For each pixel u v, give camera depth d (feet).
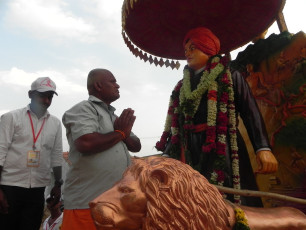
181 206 2.85
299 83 6.86
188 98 6.58
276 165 5.82
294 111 6.90
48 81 10.77
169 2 8.23
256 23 8.54
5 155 9.83
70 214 6.75
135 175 3.03
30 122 10.43
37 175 10.32
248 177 6.37
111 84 7.72
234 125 6.21
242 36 8.86
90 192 6.64
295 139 6.81
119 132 6.93
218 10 8.32
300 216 3.54
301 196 6.47
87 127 6.75
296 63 6.96
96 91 7.63
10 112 10.28
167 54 9.46
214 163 5.73
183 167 3.15
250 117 6.24
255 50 8.01
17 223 10.20
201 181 3.12
